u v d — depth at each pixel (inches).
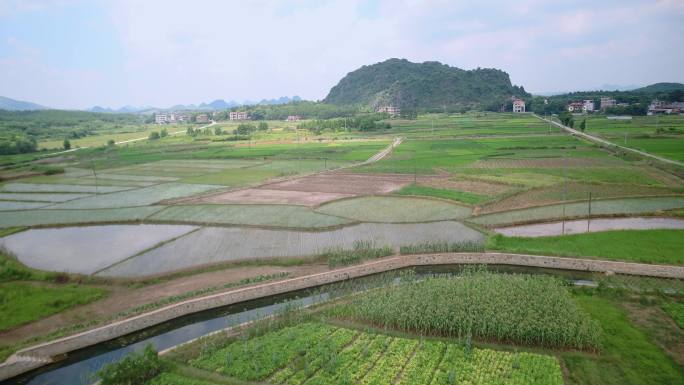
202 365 1188.5
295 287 1694.1
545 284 1547.7
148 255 2089.1
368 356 1213.1
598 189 2974.9
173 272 1824.6
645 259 1772.9
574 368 1129.4
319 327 1375.5
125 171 4845.0
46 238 2468.0
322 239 2218.3
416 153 5191.9
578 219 2391.7
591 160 4212.6
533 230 2250.2
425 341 1272.1
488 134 6811.0
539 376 1092.5
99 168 5108.3
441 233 2258.9
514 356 1182.3
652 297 1501.0
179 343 1395.2
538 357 1171.9
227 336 1343.5
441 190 3139.8
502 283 1553.9
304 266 1861.5
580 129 6604.3
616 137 5629.9
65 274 1814.7
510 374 1104.8
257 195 3277.6
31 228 2679.6
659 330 1291.8
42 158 5944.9
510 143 5723.4
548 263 1840.6
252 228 2444.6
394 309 1396.4
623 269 1733.5
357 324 1393.9
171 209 2942.9
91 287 1724.9
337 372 1140.5
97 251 2196.1
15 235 2556.6
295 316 1449.3
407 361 1190.9
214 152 6117.1
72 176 4626.0
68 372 1270.9
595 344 1203.2
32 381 1227.2
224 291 1611.7
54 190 3890.3
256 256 1994.3
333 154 5482.3
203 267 1866.4
